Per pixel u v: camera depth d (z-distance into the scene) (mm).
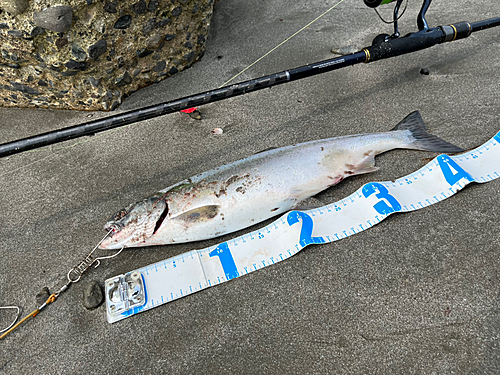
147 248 386
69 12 431
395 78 558
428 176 411
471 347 296
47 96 528
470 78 537
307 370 296
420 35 461
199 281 351
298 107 532
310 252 365
